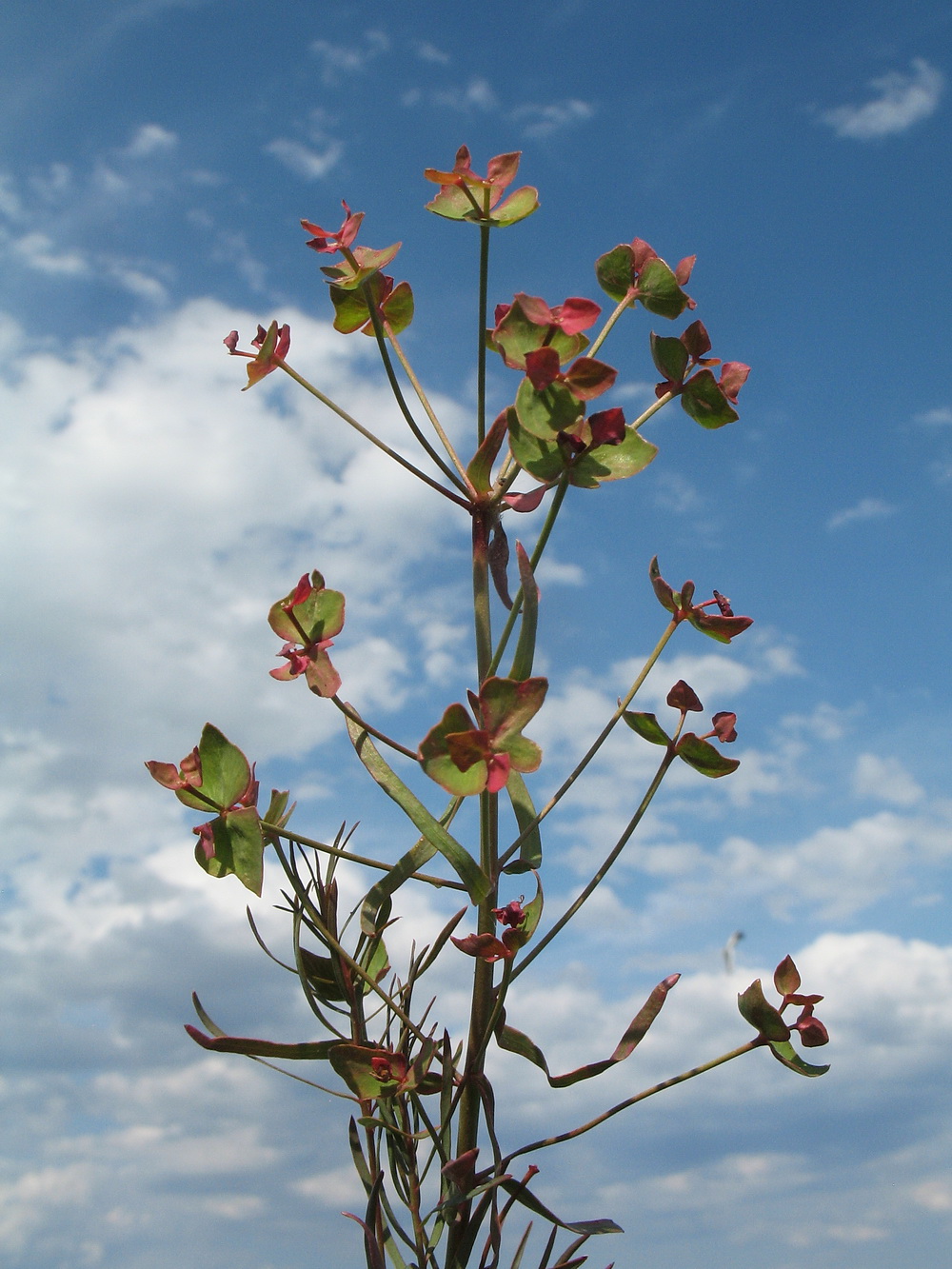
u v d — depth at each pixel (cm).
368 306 29
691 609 28
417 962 29
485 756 24
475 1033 27
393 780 28
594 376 25
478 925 27
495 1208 26
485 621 29
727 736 29
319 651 28
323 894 30
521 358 26
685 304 30
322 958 30
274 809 30
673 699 29
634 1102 27
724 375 29
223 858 27
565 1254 27
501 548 29
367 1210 27
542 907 29
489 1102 27
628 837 28
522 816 31
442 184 28
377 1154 28
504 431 29
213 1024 28
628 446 28
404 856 30
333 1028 29
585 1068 27
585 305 25
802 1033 27
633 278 30
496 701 24
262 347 29
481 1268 26
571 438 26
